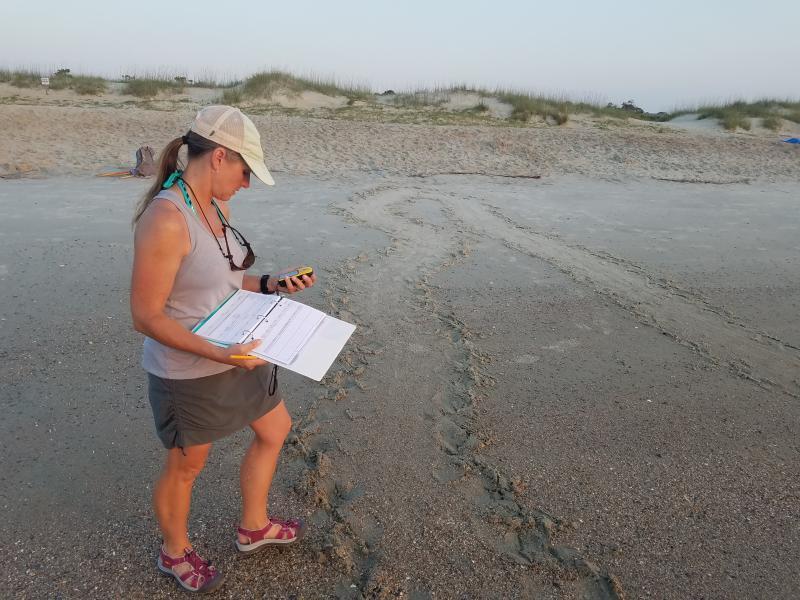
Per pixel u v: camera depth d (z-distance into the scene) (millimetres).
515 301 5938
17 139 13273
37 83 21109
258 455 2559
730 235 8703
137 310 2008
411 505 3111
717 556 2863
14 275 5961
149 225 1988
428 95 22984
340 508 3059
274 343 2119
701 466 3527
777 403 4266
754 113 23656
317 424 3754
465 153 14648
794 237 8695
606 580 2691
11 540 2764
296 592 2568
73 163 11953
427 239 7930
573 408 4082
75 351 4543
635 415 4031
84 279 5957
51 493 3078
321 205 9453
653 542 2930
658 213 9977
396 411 3957
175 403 2199
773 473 3494
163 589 2553
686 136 18078
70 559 2682
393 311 5578
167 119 16078
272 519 2799
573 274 6773
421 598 2568
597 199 10953
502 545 2875
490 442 3664
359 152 14141
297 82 22391
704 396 4312
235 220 8352
